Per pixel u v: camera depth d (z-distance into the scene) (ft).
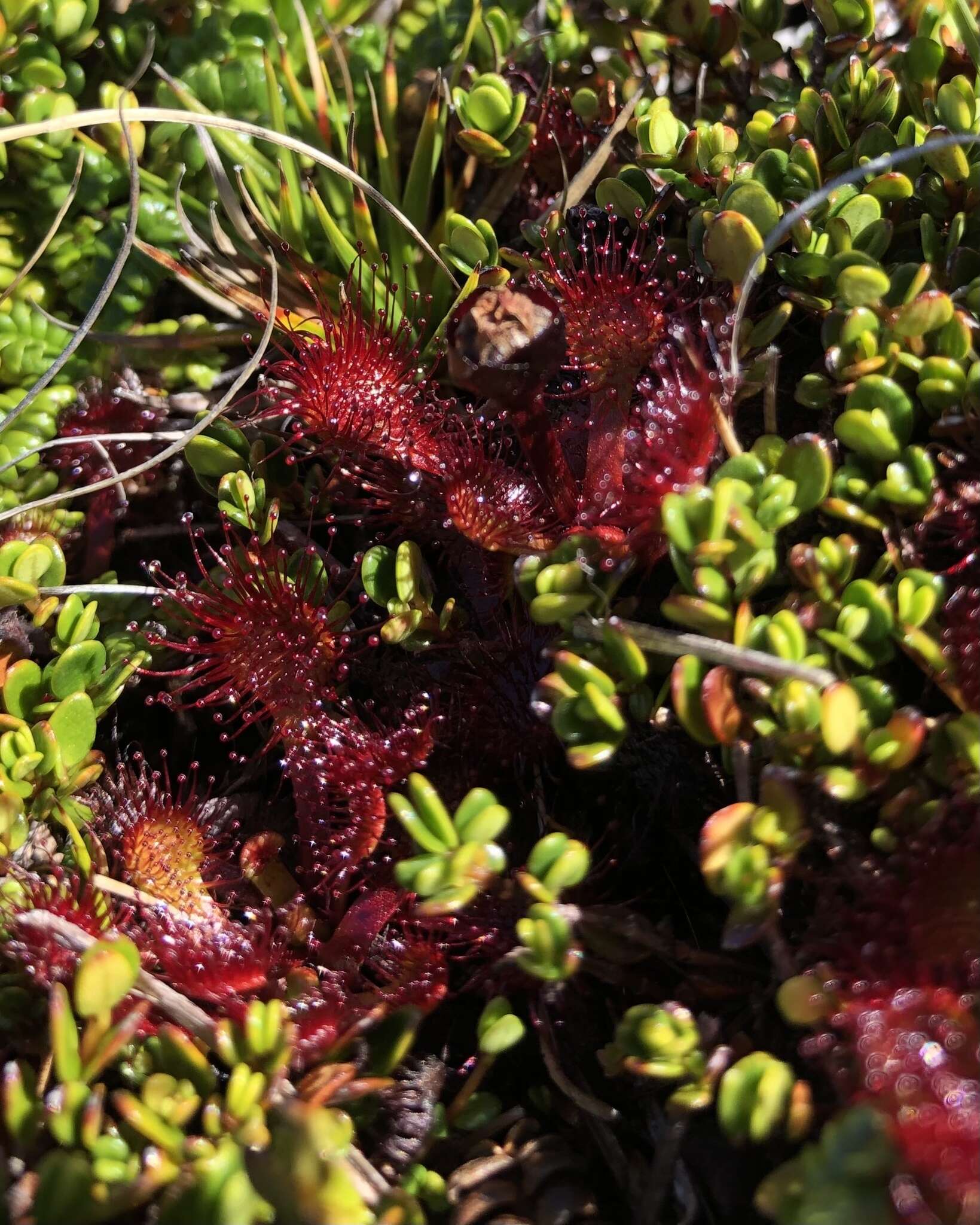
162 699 0.35
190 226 0.39
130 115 0.34
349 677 0.36
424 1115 0.33
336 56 0.42
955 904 0.31
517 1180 0.33
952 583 0.33
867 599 0.32
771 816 0.31
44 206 0.40
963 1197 0.29
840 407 0.35
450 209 0.40
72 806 0.35
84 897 0.33
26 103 0.39
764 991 0.33
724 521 0.32
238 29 0.41
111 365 0.39
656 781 0.35
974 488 0.33
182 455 0.39
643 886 0.35
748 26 0.39
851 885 0.32
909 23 0.39
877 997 0.30
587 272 0.35
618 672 0.33
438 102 0.39
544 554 0.34
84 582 0.38
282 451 0.37
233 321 0.41
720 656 0.31
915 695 0.33
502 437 0.36
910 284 0.34
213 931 0.33
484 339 0.33
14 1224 0.30
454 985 0.34
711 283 0.36
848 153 0.36
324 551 0.37
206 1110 0.31
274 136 0.35
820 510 0.34
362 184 0.36
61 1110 0.31
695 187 0.37
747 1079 0.30
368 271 0.39
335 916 0.34
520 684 0.35
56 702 0.35
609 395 0.35
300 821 0.35
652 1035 0.31
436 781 0.35
